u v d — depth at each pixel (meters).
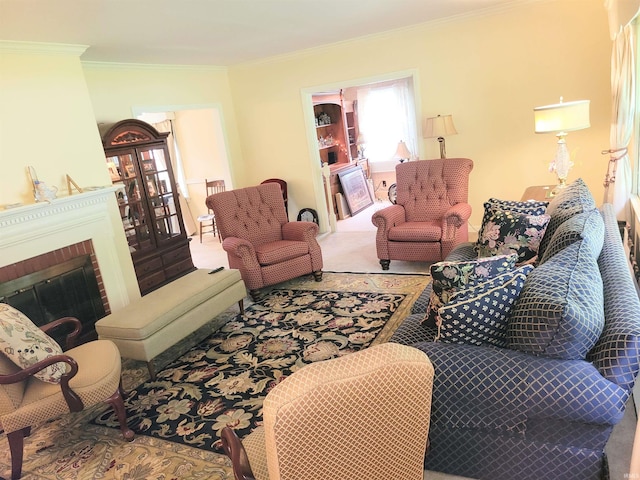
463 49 5.12
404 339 2.23
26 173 3.56
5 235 3.24
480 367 1.70
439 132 5.13
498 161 5.30
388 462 1.40
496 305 1.80
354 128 8.51
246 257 4.18
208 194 7.28
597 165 4.89
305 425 1.18
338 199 7.32
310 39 5.18
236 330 3.70
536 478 1.77
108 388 2.42
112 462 2.33
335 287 4.36
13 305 3.33
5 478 2.31
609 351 1.57
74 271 3.75
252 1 3.41
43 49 3.65
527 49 4.86
